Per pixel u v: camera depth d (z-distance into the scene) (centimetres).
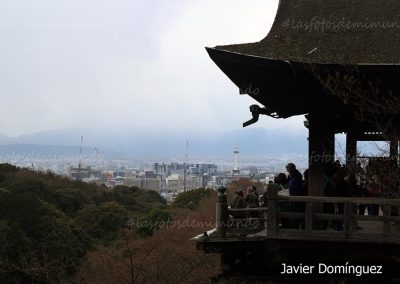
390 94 1084
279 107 1314
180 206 6988
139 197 9219
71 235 5225
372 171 1111
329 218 1164
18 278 3662
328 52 1184
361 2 1320
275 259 1223
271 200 1198
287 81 1188
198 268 2244
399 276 1205
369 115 1210
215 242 1239
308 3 1342
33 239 4906
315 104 1243
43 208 5478
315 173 1271
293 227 1291
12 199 5297
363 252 1173
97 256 2845
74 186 8356
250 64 1155
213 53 1166
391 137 1114
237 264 1318
